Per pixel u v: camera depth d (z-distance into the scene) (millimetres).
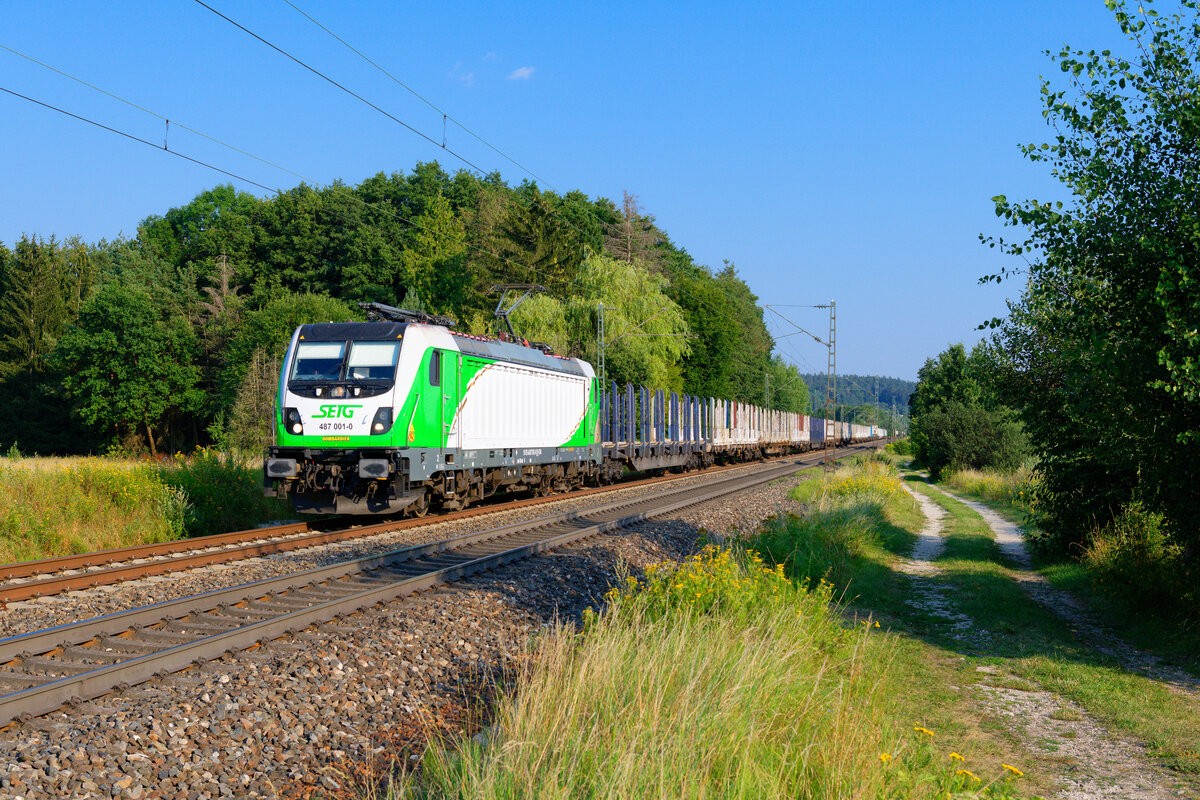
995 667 8367
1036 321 14203
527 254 57500
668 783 4277
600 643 6328
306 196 74938
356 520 17688
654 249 85000
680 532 16719
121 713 5730
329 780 5020
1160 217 8812
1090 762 5898
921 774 4809
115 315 57406
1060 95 9250
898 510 22750
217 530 16078
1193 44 8750
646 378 46500
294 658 7129
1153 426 9031
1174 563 10852
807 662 7324
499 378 19766
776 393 105812
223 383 58656
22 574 10758
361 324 16453
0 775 4730
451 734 5855
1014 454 39188
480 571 11406
